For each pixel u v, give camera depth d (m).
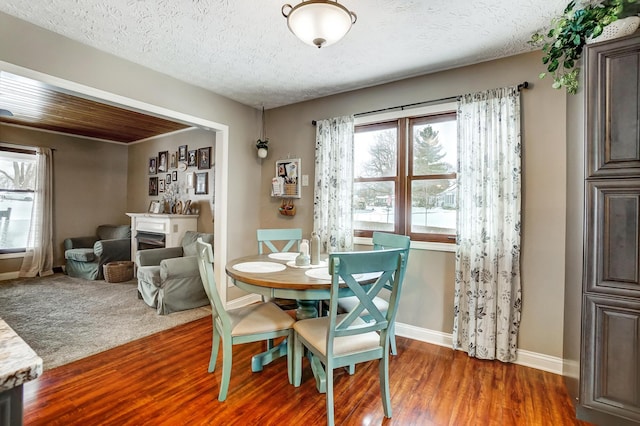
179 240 4.69
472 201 2.55
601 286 1.72
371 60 2.61
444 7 1.90
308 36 1.68
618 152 1.68
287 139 3.79
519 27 2.11
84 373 2.23
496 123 2.46
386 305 2.45
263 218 3.99
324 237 3.36
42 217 5.25
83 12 1.98
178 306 3.53
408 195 2.99
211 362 2.26
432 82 2.84
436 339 2.79
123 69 2.60
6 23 2.00
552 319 2.33
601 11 1.67
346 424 1.73
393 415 1.81
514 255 2.40
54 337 2.83
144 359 2.45
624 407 1.66
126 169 6.49
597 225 1.74
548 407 1.90
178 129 5.20
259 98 3.56
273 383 2.13
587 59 1.75
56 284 4.67
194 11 1.97
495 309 2.47
